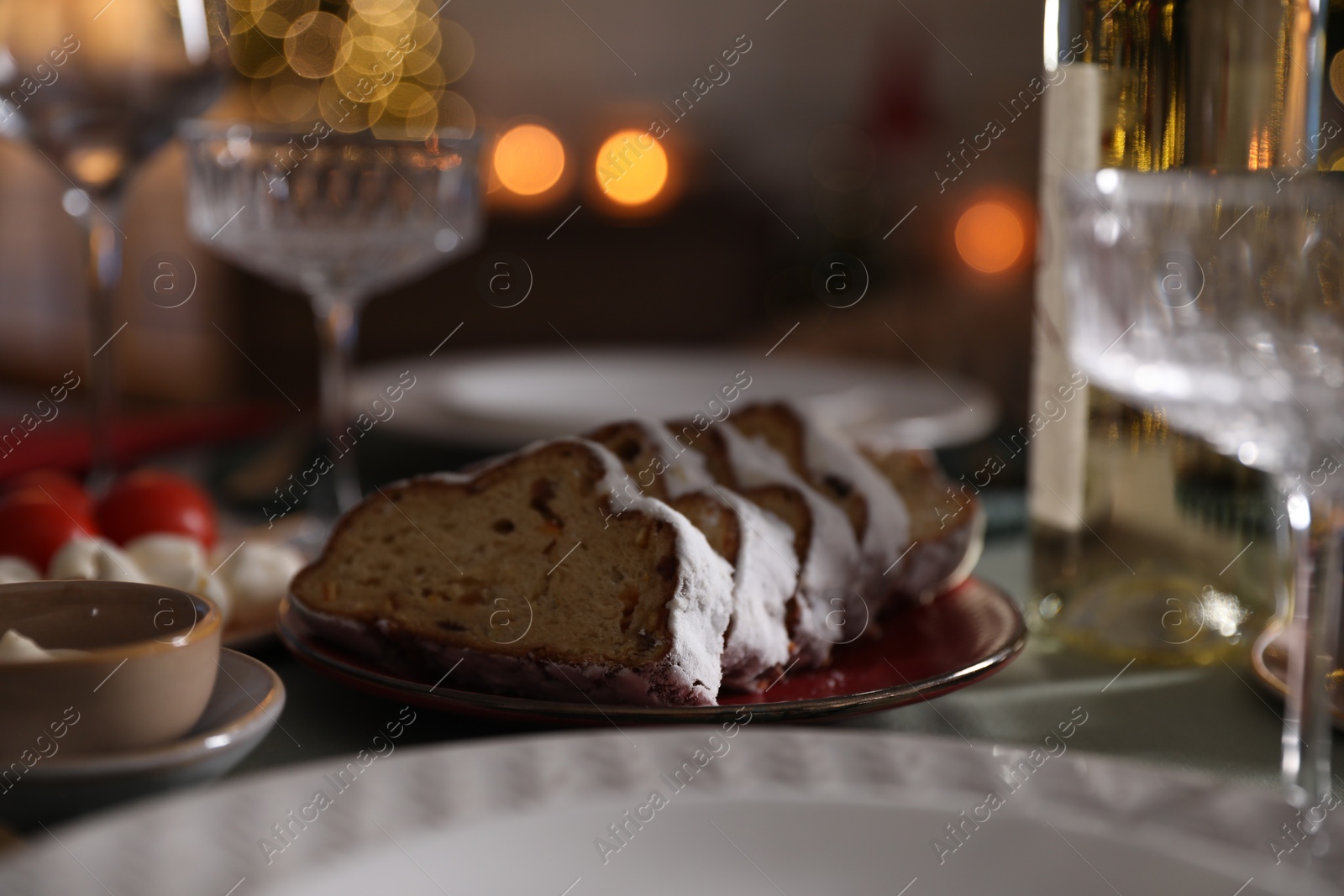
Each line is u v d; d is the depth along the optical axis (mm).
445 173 938
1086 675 805
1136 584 820
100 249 948
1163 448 813
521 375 1147
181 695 689
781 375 1160
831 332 2133
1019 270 2500
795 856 648
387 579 771
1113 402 816
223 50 924
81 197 946
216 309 2738
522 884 637
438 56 3312
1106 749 745
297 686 783
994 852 646
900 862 646
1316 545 697
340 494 970
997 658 763
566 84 3916
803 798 656
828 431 825
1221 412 686
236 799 649
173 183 2875
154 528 874
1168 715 771
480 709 724
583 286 3055
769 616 758
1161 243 682
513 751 674
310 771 661
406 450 1111
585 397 1124
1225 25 783
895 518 804
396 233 933
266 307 2707
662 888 641
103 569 791
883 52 3736
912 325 2104
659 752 676
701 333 3199
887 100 3689
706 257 3195
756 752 676
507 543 765
